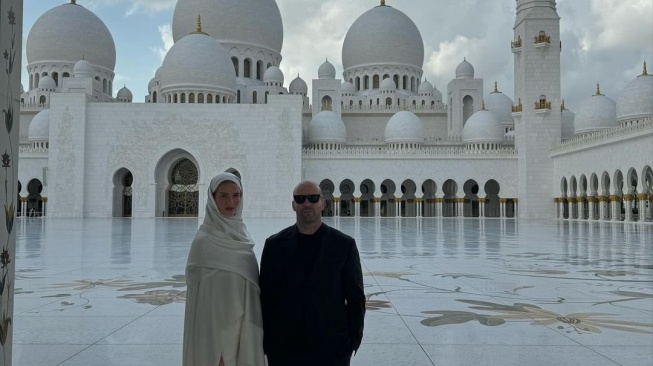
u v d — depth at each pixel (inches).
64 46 3107.8
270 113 2448.3
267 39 3085.6
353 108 3075.8
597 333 286.7
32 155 2491.4
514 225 1717.5
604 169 1955.0
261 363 169.9
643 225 1673.2
